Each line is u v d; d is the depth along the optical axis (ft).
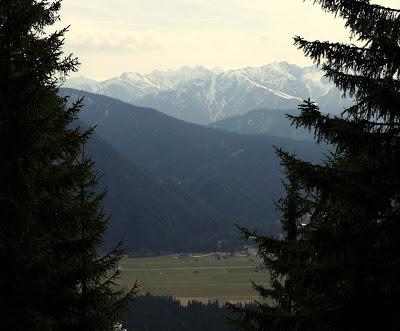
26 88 52.19
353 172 49.90
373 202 47.73
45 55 53.83
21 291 54.54
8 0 53.52
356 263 51.31
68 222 63.21
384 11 47.80
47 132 54.08
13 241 54.85
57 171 57.31
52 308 61.82
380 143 47.80
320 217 68.28
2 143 49.93
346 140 47.91
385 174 48.57
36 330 54.90
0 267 53.42
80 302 68.85
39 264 55.77
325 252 51.72
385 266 50.01
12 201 52.39
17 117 51.34
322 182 49.98
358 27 48.80
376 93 46.34
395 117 47.44
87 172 60.54
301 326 52.08
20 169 51.26
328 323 49.70
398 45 47.14
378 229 49.75
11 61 52.70
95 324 73.46
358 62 48.91
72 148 55.21
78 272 72.08
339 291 57.98
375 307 49.08
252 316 57.06
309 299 74.43
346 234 50.37
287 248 57.00
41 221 61.16
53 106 55.42
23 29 52.90
